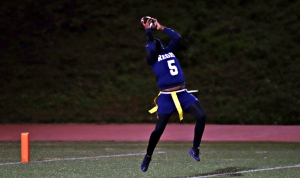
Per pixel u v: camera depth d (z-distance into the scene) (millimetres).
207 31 86875
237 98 72188
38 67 80500
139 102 72062
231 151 40312
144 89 75500
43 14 91000
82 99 73188
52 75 78750
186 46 83562
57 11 92000
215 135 52562
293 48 82188
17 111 69062
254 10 90750
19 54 83125
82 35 87750
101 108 70750
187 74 78375
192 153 26969
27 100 72312
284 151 40312
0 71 79125
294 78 75688
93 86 76562
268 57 80500
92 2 94062
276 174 28844
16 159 35625
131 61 82188
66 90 75500
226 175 28547
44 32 87875
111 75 79000
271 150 41031
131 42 86000
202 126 26781
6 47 84375
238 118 64562
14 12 91062
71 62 81938
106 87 76250
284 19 88625
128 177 28125
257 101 70625
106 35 87625
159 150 40969
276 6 91562
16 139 49750
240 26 87938
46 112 69375
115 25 89562
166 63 27156
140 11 92375
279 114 66625
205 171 30078
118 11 92625
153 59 27250
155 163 33531
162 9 92062
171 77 26953
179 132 54812
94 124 64625
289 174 28844
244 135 52531
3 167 31672
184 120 64250
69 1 93938
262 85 74688
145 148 42469
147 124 64125
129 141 47750
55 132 55906
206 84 75938
